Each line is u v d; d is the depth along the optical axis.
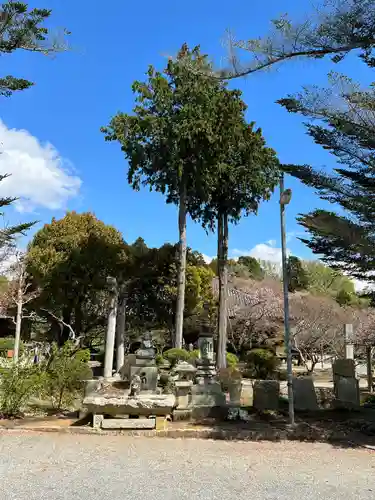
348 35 8.21
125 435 7.73
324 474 5.61
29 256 21.69
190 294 24.36
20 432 7.66
